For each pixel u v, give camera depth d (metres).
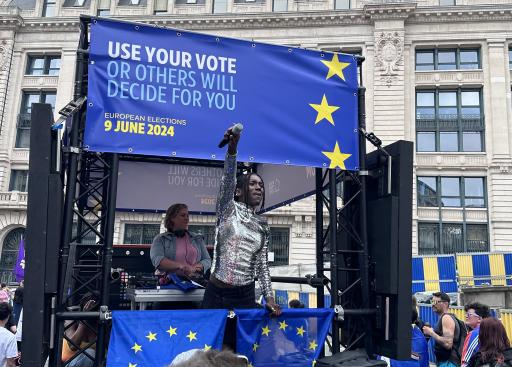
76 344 3.87
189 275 4.52
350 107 4.67
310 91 4.54
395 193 4.43
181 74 4.13
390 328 4.28
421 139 30.86
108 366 3.37
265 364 3.82
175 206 5.05
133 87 3.96
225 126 4.18
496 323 4.34
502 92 30.05
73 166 3.80
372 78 30.66
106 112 3.84
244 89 4.31
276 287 19.30
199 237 5.19
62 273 3.65
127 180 7.71
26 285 3.28
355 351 4.18
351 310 4.32
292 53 4.55
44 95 34.34
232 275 3.80
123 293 5.23
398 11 30.70
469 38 30.88
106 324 3.68
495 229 28.50
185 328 3.63
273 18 32.19
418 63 31.81
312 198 30.12
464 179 29.95
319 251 5.94
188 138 4.05
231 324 3.89
